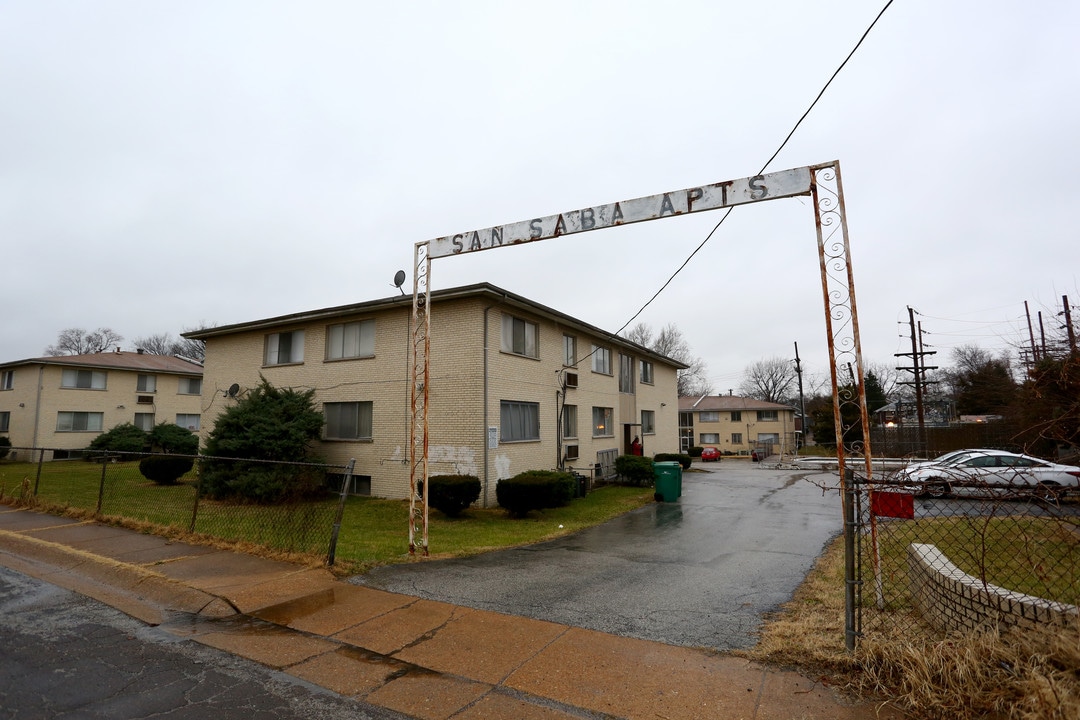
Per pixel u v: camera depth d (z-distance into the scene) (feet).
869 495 17.72
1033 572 19.30
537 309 52.49
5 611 17.84
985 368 136.56
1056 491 12.93
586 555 27.25
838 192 18.62
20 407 90.38
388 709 11.87
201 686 12.82
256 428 45.83
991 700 10.82
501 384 48.88
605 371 71.61
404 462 49.26
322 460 53.78
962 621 13.70
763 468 100.32
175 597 19.10
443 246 27.17
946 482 14.05
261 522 30.19
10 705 11.73
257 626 16.70
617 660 14.20
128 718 11.32
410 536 26.14
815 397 241.14
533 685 12.91
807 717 11.30
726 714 11.51
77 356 99.09
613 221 23.04
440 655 14.62
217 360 65.10
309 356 56.90
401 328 51.01
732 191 20.74
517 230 25.17
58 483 53.67
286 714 11.60
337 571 22.03
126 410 99.50
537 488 40.11
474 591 20.30
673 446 99.45
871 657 13.01
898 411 134.10
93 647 15.03
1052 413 32.71
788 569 24.32
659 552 28.25
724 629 16.39
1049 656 11.10
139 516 32.81
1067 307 44.75
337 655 14.65
